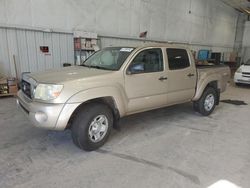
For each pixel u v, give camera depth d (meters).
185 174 2.67
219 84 5.34
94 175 2.60
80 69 3.62
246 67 9.77
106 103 3.37
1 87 6.12
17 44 6.86
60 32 7.76
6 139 3.53
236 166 2.90
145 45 3.86
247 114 5.52
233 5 17.50
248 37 19.45
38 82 2.99
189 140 3.72
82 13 8.22
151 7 11.05
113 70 3.45
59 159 2.96
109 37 9.40
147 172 2.69
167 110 5.58
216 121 4.84
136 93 3.63
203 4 14.95
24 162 2.85
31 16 6.95
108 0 8.99
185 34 13.97
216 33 17.30
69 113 2.86
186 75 4.46
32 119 2.91
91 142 3.17
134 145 3.46
